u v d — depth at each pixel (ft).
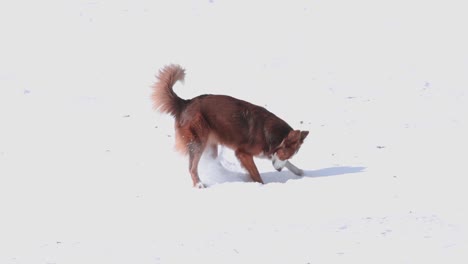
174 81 138.51
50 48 300.40
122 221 111.14
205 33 325.42
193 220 108.68
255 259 87.86
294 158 154.71
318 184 126.31
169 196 124.47
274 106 215.92
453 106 206.69
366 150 158.81
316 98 224.53
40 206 123.03
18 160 160.25
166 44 307.17
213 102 136.77
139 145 170.30
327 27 334.85
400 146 161.17
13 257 95.45
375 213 106.42
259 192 122.21
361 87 238.07
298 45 305.53
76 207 121.19
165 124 191.72
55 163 156.35
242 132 136.77
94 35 322.14
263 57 285.43
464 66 264.11
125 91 234.79
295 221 104.53
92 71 264.93
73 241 101.86
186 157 135.85
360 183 126.31
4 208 122.72
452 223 99.19
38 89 238.27
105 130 187.42
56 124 195.52
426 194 117.08
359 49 297.33
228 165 146.72
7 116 204.64
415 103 212.43
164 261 89.20
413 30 327.47
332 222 102.42
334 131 180.55
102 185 135.85
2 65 272.72
